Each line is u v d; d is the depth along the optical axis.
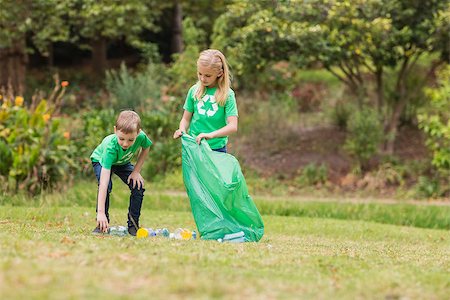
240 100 18.86
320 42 15.05
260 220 6.57
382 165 15.91
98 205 6.12
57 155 12.21
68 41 27.05
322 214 12.09
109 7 18.12
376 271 4.62
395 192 15.32
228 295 3.45
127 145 6.12
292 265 4.59
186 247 5.05
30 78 23.64
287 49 15.50
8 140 11.90
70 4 18.17
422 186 15.20
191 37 19.45
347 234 9.37
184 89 17.83
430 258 6.01
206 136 6.52
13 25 18.67
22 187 11.69
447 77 15.66
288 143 17.59
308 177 15.94
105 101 19.91
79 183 13.50
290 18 15.39
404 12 15.23
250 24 15.62
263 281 3.87
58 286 3.37
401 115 18.09
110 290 3.36
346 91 18.88
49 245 4.66
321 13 15.25
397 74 17.80
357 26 15.05
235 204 6.44
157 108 17.05
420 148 17.05
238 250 5.11
